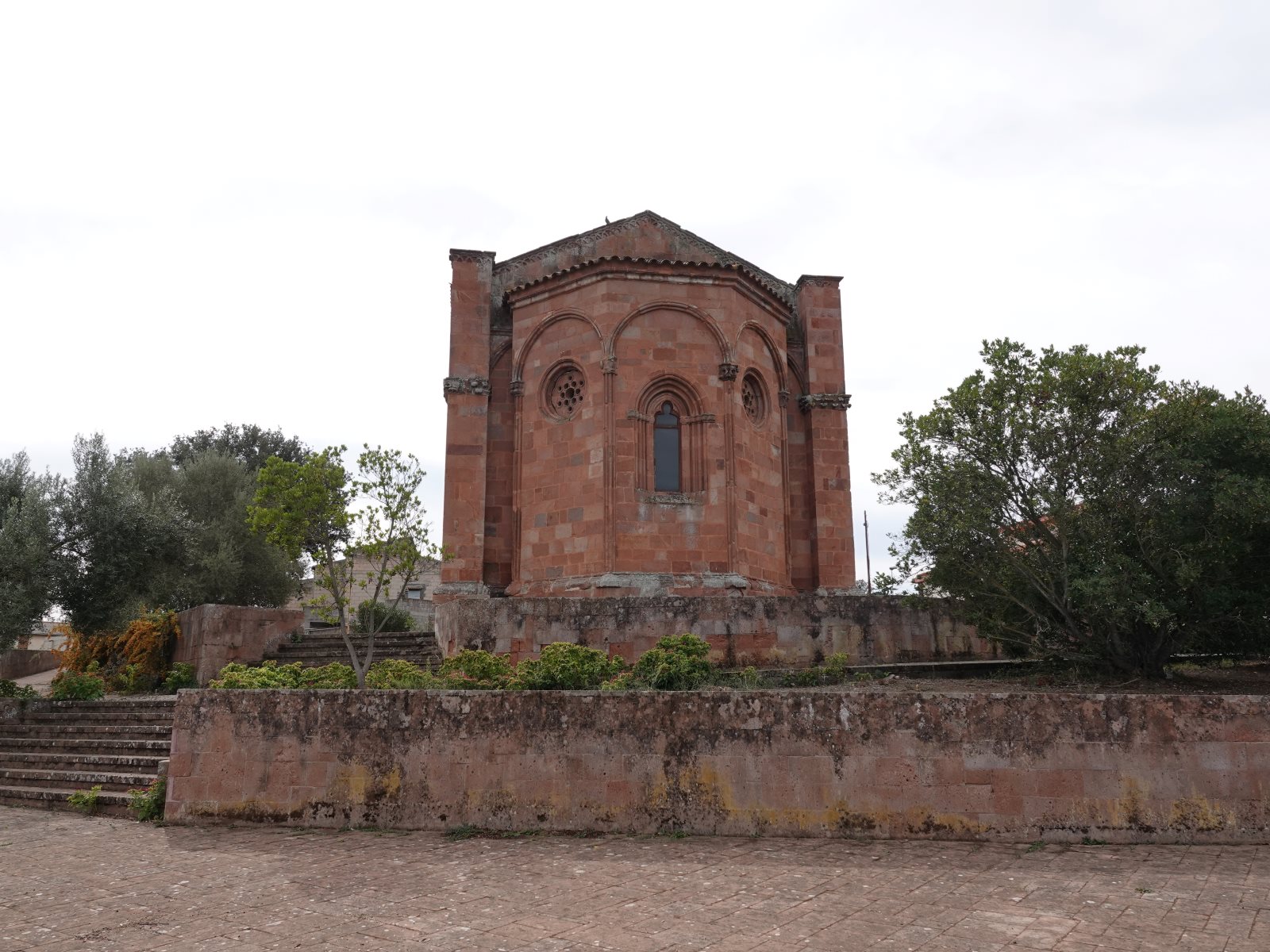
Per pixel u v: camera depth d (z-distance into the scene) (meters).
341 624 16.25
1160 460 14.49
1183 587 14.05
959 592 16.62
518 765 11.51
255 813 11.81
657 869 9.45
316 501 16.28
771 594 23.08
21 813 13.40
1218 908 8.07
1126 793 10.91
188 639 22.44
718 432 23.02
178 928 7.58
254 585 36.31
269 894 8.58
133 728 16.12
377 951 6.95
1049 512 15.09
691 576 22.06
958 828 10.91
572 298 23.70
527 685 13.73
